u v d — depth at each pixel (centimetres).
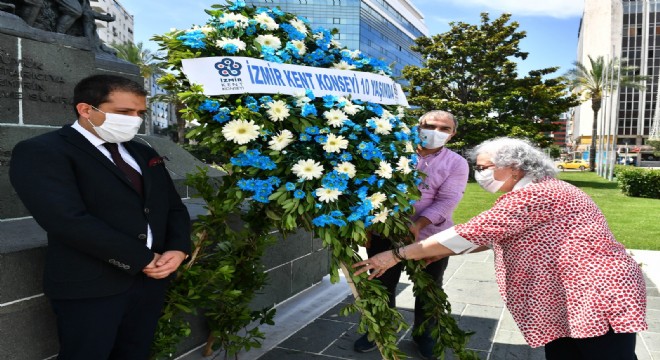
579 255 193
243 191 218
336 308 413
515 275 205
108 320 183
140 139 479
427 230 300
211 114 213
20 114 343
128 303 194
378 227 232
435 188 301
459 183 300
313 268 466
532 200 196
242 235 281
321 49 248
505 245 210
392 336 226
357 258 232
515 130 2705
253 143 211
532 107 2884
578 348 206
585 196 204
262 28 231
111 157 195
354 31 5803
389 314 229
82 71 392
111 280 182
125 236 178
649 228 941
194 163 488
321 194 204
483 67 2942
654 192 1698
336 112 214
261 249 301
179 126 3008
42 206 165
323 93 231
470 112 2925
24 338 205
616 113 2761
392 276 309
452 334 263
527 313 202
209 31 223
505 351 334
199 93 204
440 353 261
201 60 210
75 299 179
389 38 6969
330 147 208
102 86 183
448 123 302
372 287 227
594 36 7844
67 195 170
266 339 346
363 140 225
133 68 550
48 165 171
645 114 7675
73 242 168
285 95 222
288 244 418
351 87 242
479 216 207
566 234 196
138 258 180
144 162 205
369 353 326
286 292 420
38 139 178
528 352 332
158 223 201
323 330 365
